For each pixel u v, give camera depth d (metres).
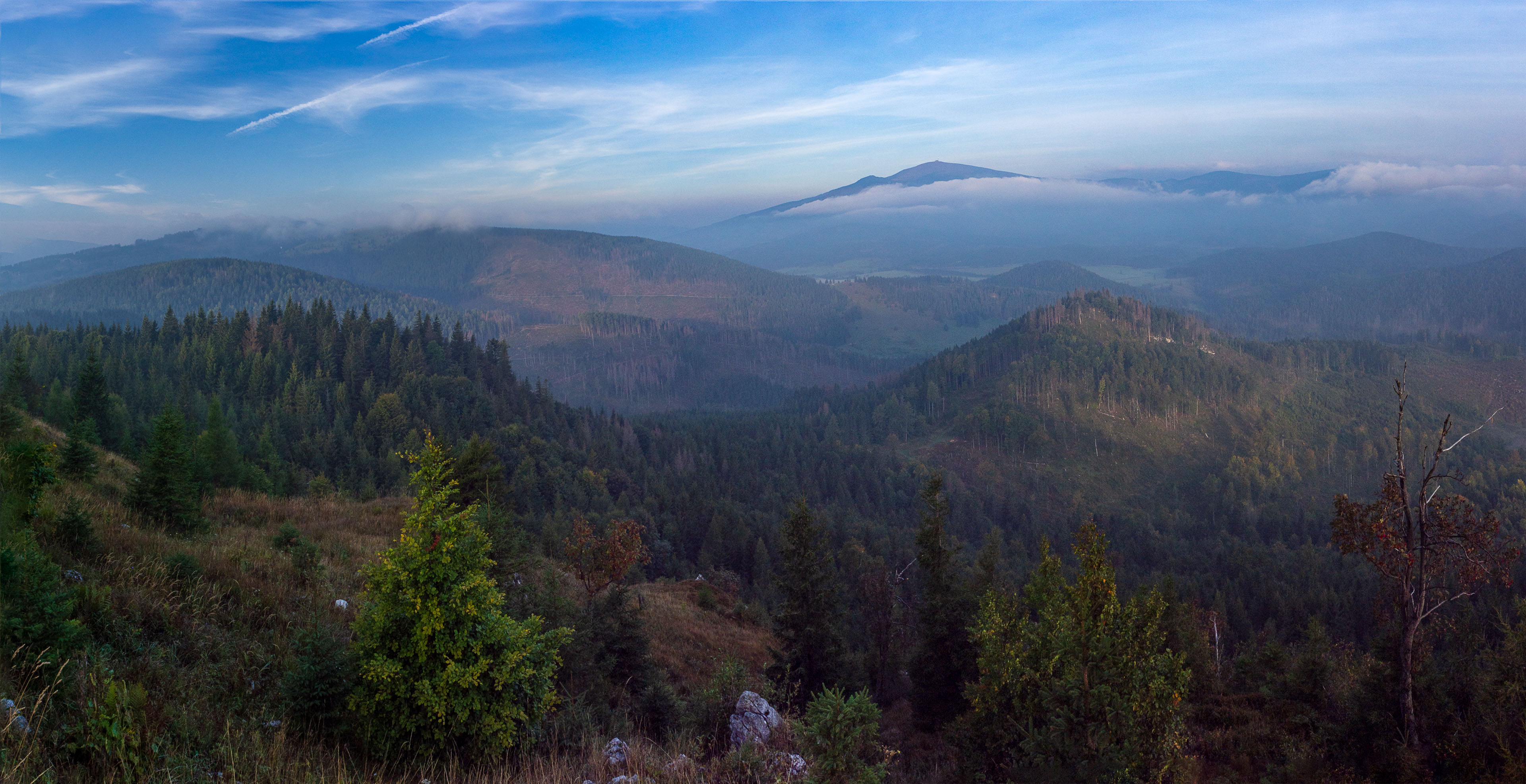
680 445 195.25
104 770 5.98
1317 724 16.61
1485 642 15.30
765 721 13.96
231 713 8.32
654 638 28.41
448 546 9.00
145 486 17.88
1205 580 121.94
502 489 24.62
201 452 36.50
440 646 8.78
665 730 14.61
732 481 172.75
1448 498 14.50
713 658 28.50
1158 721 12.11
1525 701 13.05
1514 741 12.87
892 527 144.75
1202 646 31.78
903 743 22.97
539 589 18.02
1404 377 14.90
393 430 116.94
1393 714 14.78
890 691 31.75
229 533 19.67
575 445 155.62
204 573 13.15
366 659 9.05
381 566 9.31
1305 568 118.25
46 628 7.61
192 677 9.09
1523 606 13.88
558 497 92.00
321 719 8.73
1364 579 107.25
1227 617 88.56
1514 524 153.88
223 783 6.52
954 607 24.98
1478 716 13.86
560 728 11.02
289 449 101.19
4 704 6.18
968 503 191.38
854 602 53.78
